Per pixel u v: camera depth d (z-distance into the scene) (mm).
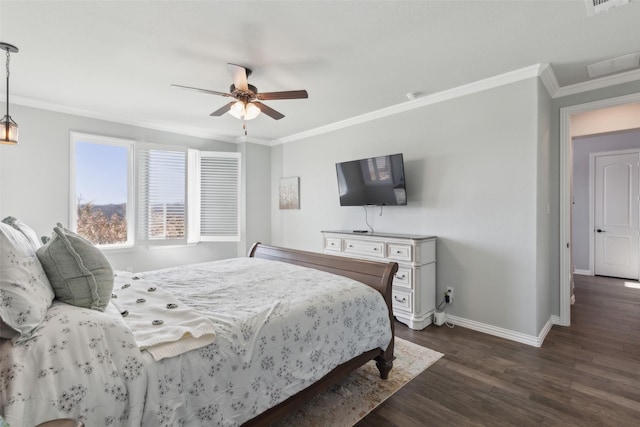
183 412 1174
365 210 4156
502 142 2930
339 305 1862
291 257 3023
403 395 2004
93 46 2352
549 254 3197
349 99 3488
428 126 3459
